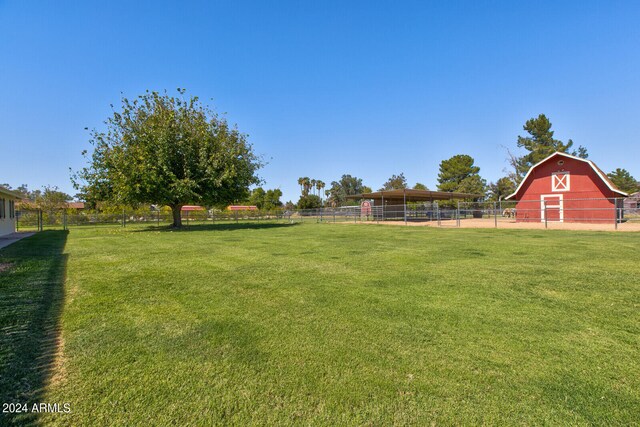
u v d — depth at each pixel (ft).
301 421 6.51
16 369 8.43
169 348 9.61
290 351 9.36
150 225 84.64
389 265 21.77
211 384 7.77
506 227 59.57
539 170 71.72
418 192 85.61
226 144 68.18
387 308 12.90
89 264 23.24
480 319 11.66
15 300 14.26
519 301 13.67
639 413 6.61
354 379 7.92
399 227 63.87
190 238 43.62
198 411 6.82
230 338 10.28
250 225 78.38
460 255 25.66
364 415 6.66
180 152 63.36
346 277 18.34
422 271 19.70
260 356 9.09
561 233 44.91
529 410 6.73
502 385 7.62
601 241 34.30
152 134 60.39
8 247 34.30
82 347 9.69
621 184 162.50
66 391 7.50
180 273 19.92
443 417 6.57
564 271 19.34
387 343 9.81
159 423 6.48
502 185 148.97
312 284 16.84
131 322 11.69
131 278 18.58
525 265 21.25
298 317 12.03
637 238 36.91
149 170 59.06
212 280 17.97
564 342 9.82
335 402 7.07
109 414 6.74
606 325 11.09
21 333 10.69
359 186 296.30
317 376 8.06
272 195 227.40
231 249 31.01
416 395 7.29
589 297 14.19
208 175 63.82
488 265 21.40
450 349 9.41
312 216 114.01
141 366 8.61
